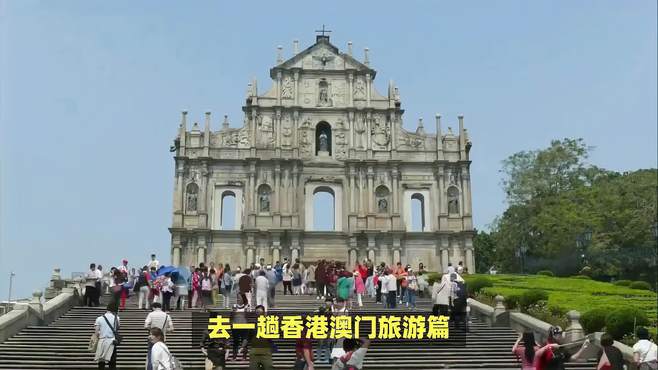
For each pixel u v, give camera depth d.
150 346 21.58
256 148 78.88
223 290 43.16
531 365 19.88
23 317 33.84
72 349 30.72
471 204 78.81
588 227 82.88
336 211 78.62
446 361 30.02
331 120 80.81
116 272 41.53
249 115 79.94
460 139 80.50
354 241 76.88
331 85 81.75
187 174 77.56
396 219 77.75
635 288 56.53
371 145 80.19
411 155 80.19
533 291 41.56
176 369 21.30
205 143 78.12
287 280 51.94
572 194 87.94
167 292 40.03
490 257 120.31
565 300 40.41
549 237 85.50
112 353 24.61
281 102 80.44
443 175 79.38
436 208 78.88
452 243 77.94
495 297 42.62
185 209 76.69
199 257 75.25
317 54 82.25
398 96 81.19
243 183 78.31
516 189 92.81
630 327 32.19
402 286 45.38
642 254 83.25
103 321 24.86
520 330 36.59
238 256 76.00
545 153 93.44
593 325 33.62
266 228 76.69
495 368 29.08
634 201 84.31
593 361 30.42
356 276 44.41
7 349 30.31
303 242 77.00
